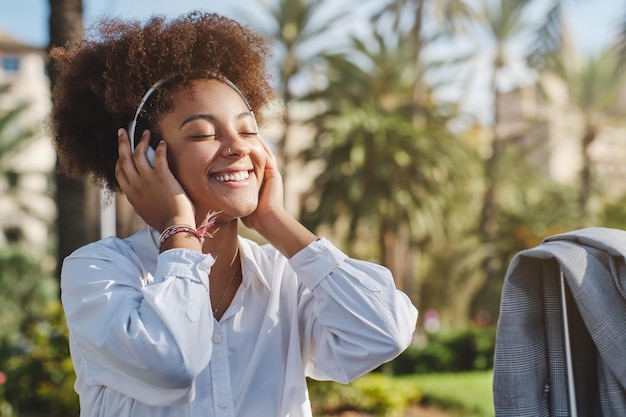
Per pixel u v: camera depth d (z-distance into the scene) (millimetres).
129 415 1557
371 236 21062
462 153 20688
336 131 19562
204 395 1574
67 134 1899
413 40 20141
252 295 1688
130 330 1465
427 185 20344
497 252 22781
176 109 1643
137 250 1701
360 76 21031
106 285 1555
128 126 1749
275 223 1727
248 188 1661
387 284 1688
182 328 1467
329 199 19859
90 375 1545
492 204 22391
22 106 21125
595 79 23688
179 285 1512
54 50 1887
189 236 1586
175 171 1656
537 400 1604
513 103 31078
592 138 24719
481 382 11281
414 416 9109
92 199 5348
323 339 1718
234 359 1626
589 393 1641
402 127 19938
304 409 1666
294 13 20938
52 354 7688
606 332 1500
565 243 1585
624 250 1510
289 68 20922
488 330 15398
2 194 21688
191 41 1704
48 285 21422
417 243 22750
